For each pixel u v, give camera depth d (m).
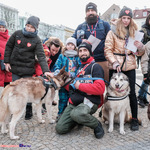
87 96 2.76
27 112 3.43
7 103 2.58
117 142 2.57
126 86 2.82
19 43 3.16
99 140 2.63
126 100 2.86
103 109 3.21
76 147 2.41
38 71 3.56
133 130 2.99
